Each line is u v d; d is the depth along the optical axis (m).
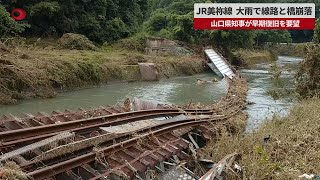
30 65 18.62
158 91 21.78
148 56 31.94
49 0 31.33
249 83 26.64
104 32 36.56
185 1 50.09
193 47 37.91
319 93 15.24
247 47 42.75
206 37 40.00
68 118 9.44
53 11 30.67
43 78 18.73
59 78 20.19
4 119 8.41
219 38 39.69
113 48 35.34
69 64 21.53
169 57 34.06
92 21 35.09
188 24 38.97
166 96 19.97
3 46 19.97
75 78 21.52
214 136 10.89
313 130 9.73
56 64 20.73
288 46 61.22
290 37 63.94
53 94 18.62
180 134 10.09
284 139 9.15
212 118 12.15
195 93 21.33
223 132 10.64
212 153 9.11
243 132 11.99
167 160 8.36
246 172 7.63
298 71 16.62
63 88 20.64
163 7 63.66
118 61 27.38
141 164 7.41
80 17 34.94
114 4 38.94
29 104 16.52
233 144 9.20
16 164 5.87
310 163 7.83
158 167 7.84
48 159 6.50
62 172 6.27
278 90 19.81
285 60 51.31
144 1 47.62
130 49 36.03
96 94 20.02
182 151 9.06
